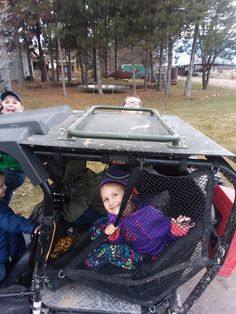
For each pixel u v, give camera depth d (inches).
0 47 307.1
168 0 606.2
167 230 68.4
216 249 67.7
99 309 70.7
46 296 72.8
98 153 59.1
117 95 792.9
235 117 395.5
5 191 86.2
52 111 84.4
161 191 66.1
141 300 71.2
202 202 64.0
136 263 70.8
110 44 676.7
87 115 80.4
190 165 59.0
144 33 637.3
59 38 705.0
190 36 727.7
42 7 639.8
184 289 98.7
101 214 84.3
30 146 59.4
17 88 839.1
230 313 91.4
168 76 751.7
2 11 328.8
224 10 687.7
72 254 73.2
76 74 1625.2
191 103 654.5
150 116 88.3
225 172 59.5
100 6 620.4
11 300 72.2
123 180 67.2
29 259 76.2
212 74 1781.5
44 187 61.7
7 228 76.4
